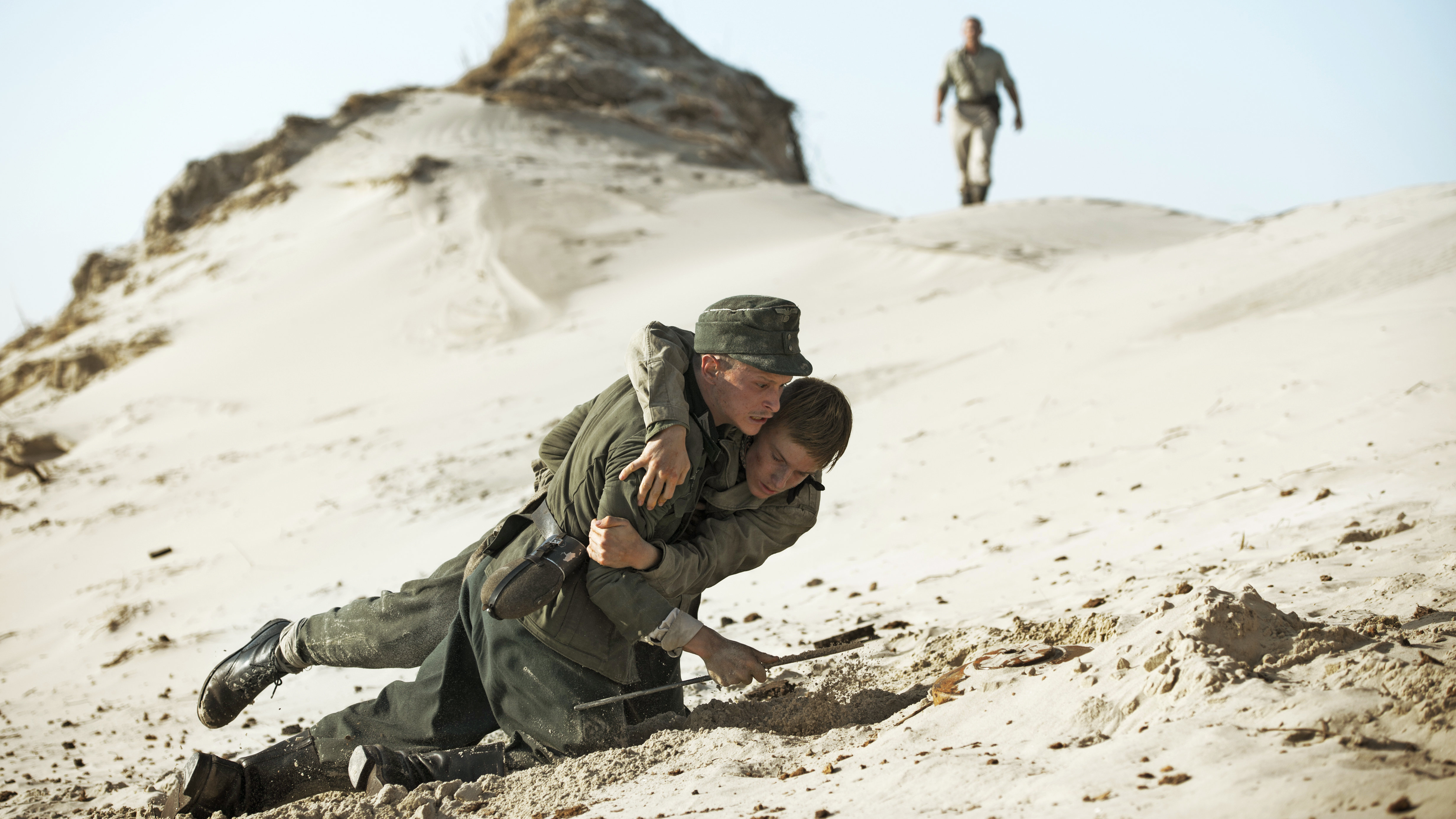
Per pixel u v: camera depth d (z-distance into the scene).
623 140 34.72
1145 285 12.55
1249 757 1.86
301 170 33.28
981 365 10.71
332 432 14.89
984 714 2.58
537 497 3.01
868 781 2.26
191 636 7.77
